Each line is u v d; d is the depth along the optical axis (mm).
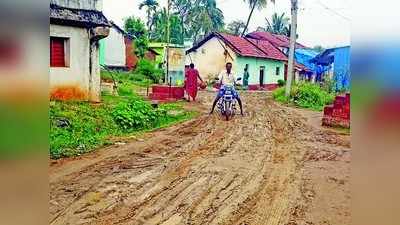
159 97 13594
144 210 4133
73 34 9859
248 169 5738
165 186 4906
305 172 5570
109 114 8852
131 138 7707
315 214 4039
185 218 3969
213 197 4574
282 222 3879
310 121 10391
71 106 9008
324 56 21922
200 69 24047
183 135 8234
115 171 5430
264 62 25156
